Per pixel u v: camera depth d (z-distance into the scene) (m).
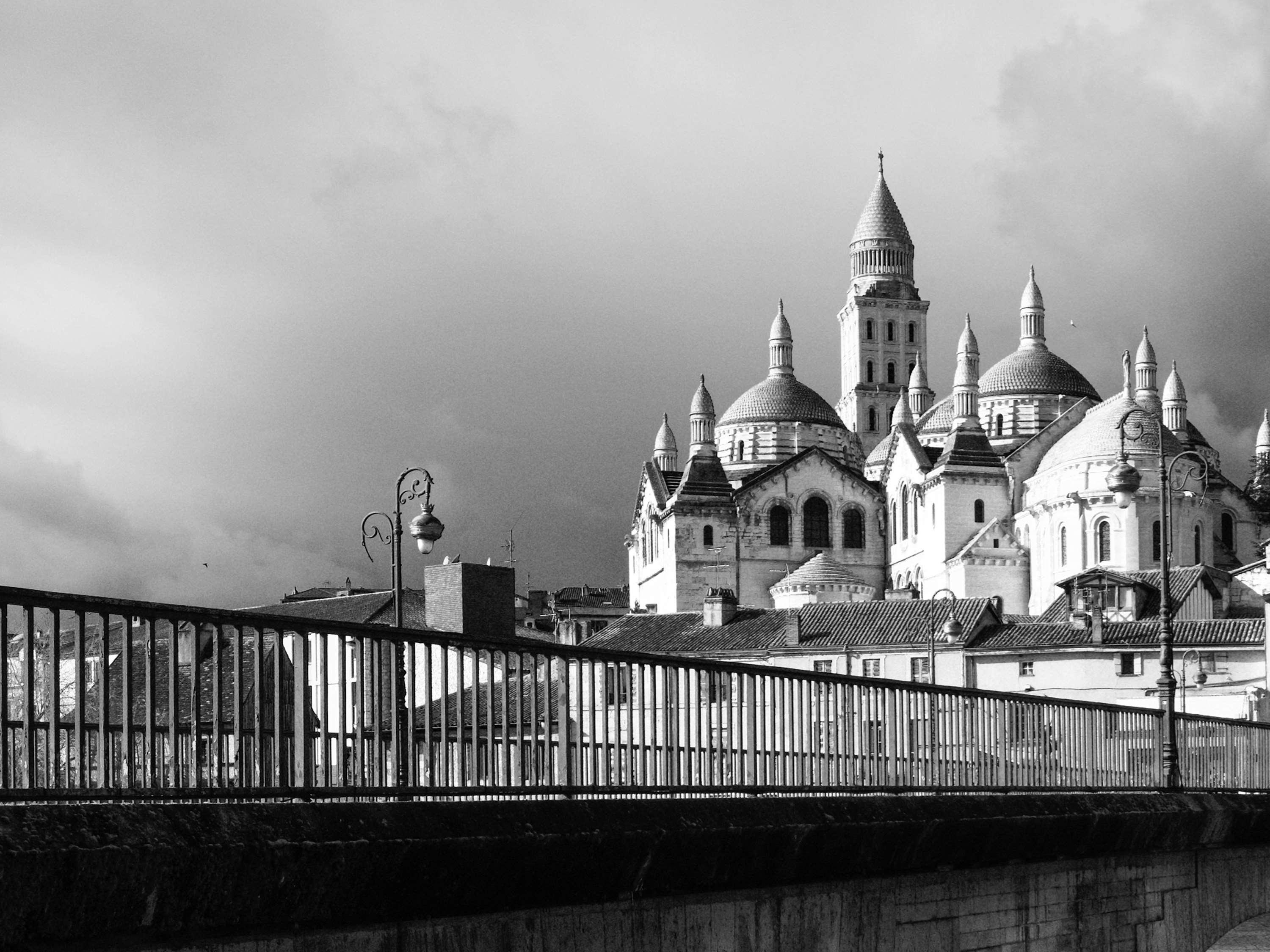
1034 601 188.62
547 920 21.41
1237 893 40.25
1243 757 44.94
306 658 19.66
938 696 31.83
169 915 17.17
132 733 17.89
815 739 28.11
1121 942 34.50
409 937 19.77
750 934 24.56
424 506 45.66
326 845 18.52
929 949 28.34
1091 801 33.84
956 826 28.73
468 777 26.59
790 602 199.12
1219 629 121.81
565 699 23.02
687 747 25.11
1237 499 195.12
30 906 15.93
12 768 25.94
